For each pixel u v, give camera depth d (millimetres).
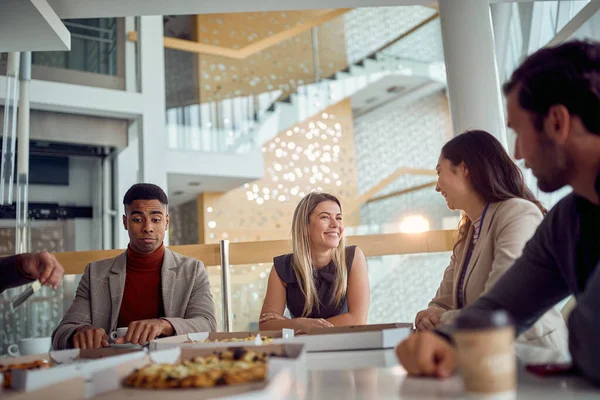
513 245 1139
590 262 693
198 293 1573
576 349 543
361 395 508
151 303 1573
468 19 2309
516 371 607
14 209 4355
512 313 778
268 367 583
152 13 2469
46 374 559
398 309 2053
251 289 2014
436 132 8977
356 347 918
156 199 1605
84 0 2309
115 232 4973
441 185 1314
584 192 657
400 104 8453
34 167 4910
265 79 6723
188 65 6012
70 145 4832
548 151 640
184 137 5742
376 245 2068
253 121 6324
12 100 3570
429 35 7922
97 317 1529
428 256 2080
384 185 7859
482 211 1280
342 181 7445
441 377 579
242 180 6164
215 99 6105
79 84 4715
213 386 563
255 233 6797
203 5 2438
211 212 6637
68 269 2035
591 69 607
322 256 1650
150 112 5012
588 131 617
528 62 654
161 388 571
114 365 595
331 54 7371
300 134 7230
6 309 2242
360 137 8695
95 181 5129
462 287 1290
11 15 2070
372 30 7727
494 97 2283
